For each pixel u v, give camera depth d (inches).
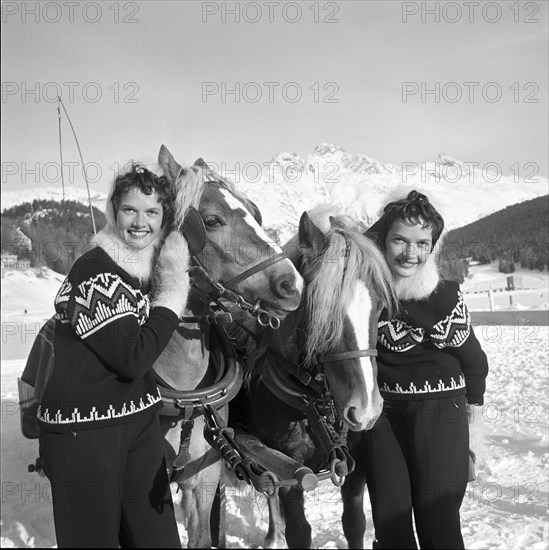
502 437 218.4
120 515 92.3
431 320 105.4
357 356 101.0
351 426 101.3
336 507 171.6
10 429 289.4
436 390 106.5
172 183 106.7
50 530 164.4
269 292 107.0
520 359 375.2
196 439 116.4
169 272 99.0
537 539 138.5
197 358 115.2
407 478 107.9
